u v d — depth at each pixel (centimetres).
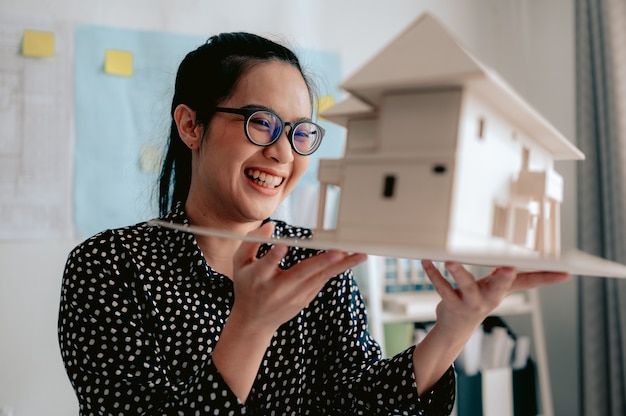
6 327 188
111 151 200
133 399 73
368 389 88
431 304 209
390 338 213
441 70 50
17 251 190
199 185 91
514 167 63
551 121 256
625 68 212
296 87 86
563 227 250
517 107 56
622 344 207
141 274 86
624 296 207
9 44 191
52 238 194
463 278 74
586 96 220
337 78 231
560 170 252
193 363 86
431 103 53
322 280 62
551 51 256
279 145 83
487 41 261
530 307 227
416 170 52
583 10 222
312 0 229
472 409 212
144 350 79
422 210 52
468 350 215
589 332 216
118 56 201
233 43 88
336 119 63
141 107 204
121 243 87
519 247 63
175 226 63
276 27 223
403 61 52
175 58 208
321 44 229
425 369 84
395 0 244
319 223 62
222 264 94
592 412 214
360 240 54
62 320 82
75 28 198
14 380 188
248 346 64
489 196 57
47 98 194
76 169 197
